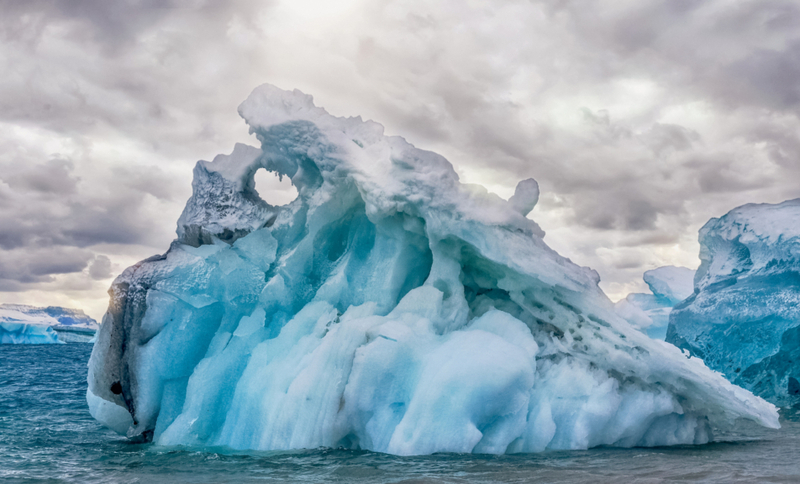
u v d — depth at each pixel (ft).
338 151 25.93
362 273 26.53
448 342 21.61
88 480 16.38
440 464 17.28
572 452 19.72
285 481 15.46
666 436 22.35
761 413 22.04
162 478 16.34
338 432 20.72
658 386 22.58
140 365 23.61
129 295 24.30
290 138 27.30
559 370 22.34
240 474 16.62
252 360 23.67
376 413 20.52
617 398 21.44
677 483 14.25
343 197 26.91
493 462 17.57
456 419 19.42
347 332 21.80
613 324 22.86
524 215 25.86
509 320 23.38
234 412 22.74
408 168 24.32
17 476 17.06
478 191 24.59
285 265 25.88
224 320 25.16
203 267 25.09
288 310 25.99
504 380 19.65
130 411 23.93
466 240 23.75
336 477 15.71
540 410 20.72
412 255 26.14
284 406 21.25
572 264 24.64
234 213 28.25
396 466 17.04
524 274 23.25
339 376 21.08
